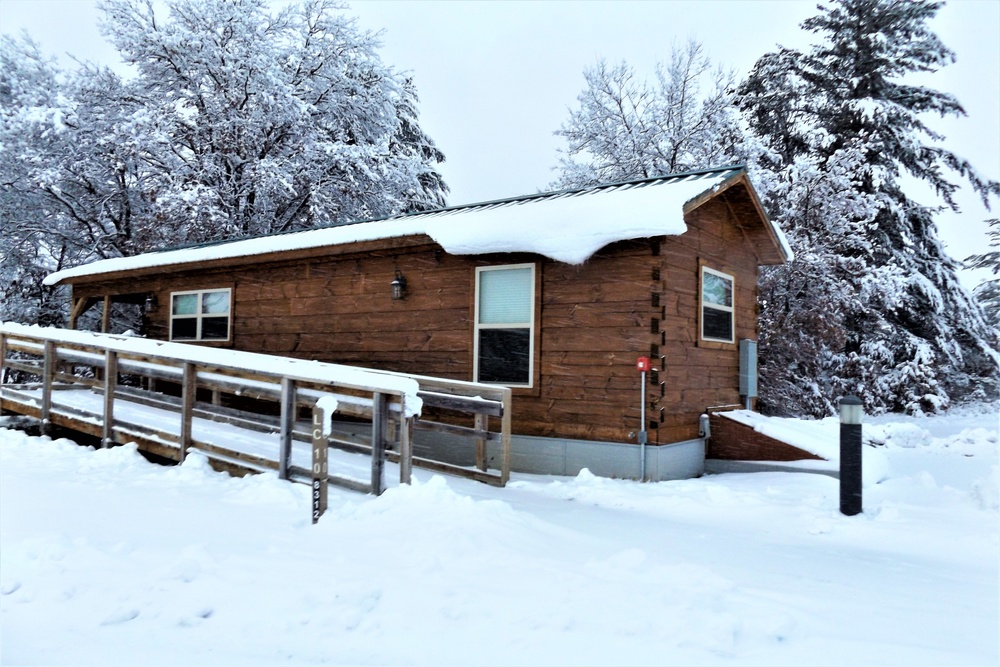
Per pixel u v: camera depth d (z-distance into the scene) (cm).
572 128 2108
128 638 277
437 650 260
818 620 286
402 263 870
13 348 915
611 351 714
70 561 362
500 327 786
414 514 442
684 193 685
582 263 735
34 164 1716
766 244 948
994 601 321
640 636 265
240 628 285
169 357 672
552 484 635
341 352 920
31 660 258
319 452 461
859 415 515
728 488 622
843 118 1934
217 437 685
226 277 1063
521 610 292
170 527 433
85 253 1930
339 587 322
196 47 1898
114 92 1922
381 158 2131
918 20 1969
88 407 841
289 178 1909
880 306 1716
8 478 568
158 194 1830
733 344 890
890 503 555
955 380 1938
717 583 324
